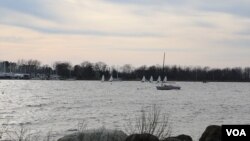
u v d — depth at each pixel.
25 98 99.56
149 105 75.88
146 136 12.58
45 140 24.97
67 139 13.55
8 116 53.94
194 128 38.03
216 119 49.91
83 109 66.12
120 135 13.74
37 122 45.75
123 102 85.69
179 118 48.88
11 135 28.48
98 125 41.19
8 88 158.38
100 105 76.12
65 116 53.28
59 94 120.19
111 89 160.12
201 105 79.88
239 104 85.44
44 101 88.38
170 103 84.06
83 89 158.88
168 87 151.88
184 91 152.00
